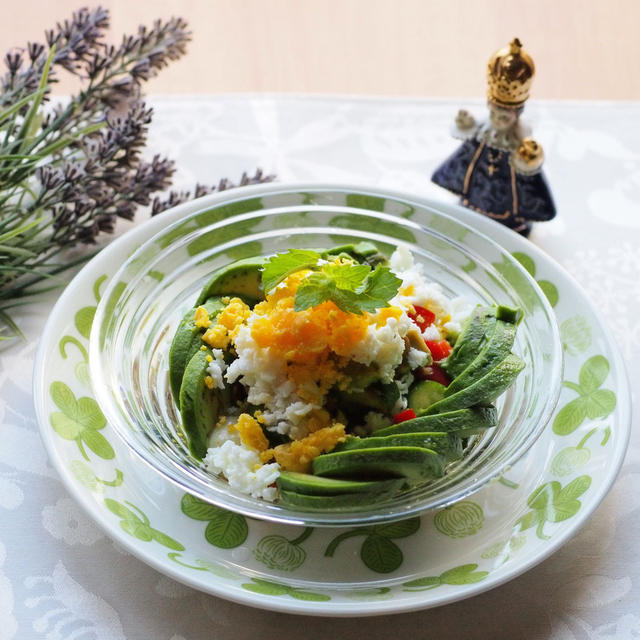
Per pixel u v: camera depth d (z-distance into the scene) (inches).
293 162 30.0
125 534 22.5
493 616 22.7
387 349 23.5
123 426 23.0
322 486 22.4
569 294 26.2
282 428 23.3
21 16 35.5
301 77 34.4
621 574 23.3
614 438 24.1
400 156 30.3
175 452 23.6
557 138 30.6
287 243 26.8
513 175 28.0
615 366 25.0
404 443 22.7
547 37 35.7
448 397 23.6
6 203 28.5
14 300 27.0
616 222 29.0
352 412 24.0
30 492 23.9
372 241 26.8
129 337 24.8
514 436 23.6
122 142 27.4
